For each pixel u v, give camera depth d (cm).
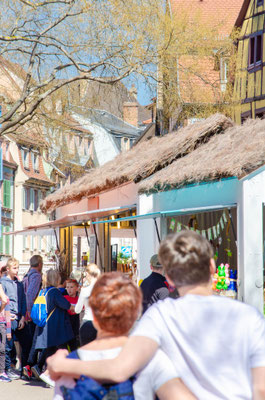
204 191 943
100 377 269
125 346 274
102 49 1576
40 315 1007
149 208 1134
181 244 289
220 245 927
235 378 272
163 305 283
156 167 1095
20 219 5553
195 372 273
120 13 1544
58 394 280
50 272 1017
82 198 1484
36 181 5756
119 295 284
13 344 1145
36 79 1762
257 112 2605
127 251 1454
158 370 271
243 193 808
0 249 5291
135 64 1555
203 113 1781
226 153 877
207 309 279
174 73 1675
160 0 1588
